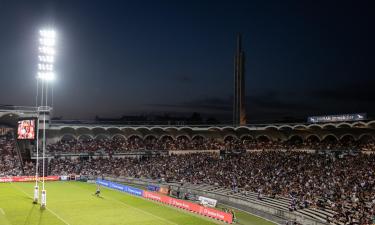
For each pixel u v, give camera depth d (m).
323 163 73.94
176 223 51.62
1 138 108.75
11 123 110.75
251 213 60.16
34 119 84.38
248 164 85.06
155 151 110.19
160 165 99.06
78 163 104.69
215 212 54.72
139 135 118.31
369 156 71.44
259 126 99.38
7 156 101.00
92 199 68.81
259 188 68.75
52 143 110.31
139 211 58.94
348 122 79.25
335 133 89.31
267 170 77.88
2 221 50.19
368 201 52.31
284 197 62.25
